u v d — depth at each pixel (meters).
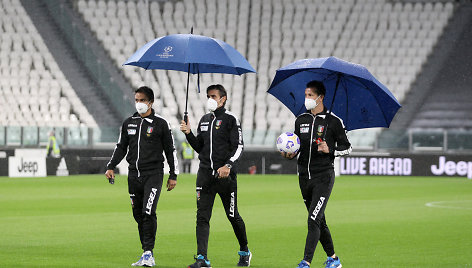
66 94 157.25
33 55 163.00
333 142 32.22
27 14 168.75
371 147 140.00
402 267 35.38
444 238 47.12
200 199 33.31
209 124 33.34
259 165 141.50
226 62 32.06
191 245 43.12
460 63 161.25
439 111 154.38
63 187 97.62
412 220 58.34
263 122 154.00
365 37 169.62
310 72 33.44
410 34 168.38
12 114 153.00
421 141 138.00
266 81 162.50
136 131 34.41
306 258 31.19
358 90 32.75
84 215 61.38
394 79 160.12
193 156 144.12
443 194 89.06
